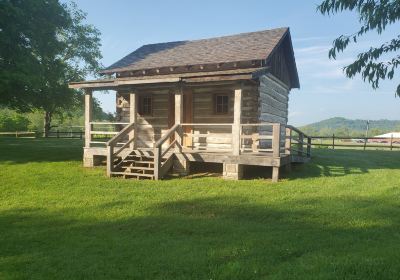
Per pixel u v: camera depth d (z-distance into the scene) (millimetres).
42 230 7070
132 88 14516
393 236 6480
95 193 10414
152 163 13062
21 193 10492
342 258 5297
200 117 16328
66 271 5055
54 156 18047
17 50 20609
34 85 20844
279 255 5512
